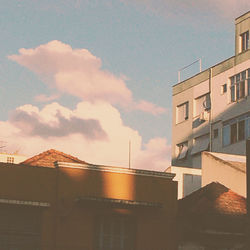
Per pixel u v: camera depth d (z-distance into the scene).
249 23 62.09
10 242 31.59
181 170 50.91
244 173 41.56
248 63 61.16
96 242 32.94
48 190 32.59
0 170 31.94
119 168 33.78
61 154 37.81
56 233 32.31
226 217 35.12
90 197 32.41
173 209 34.56
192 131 67.69
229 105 62.75
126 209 33.62
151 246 33.78
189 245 34.34
